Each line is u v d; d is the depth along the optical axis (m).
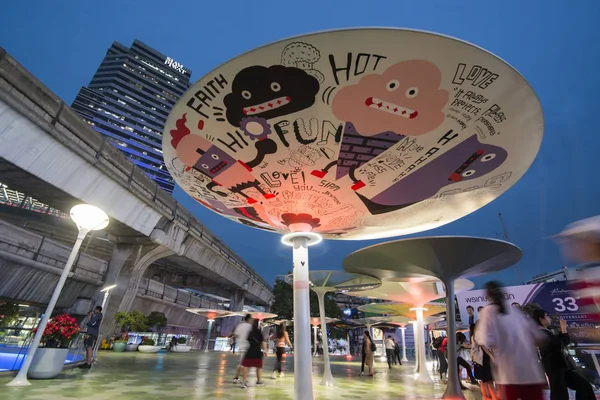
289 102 5.92
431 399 9.66
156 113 103.62
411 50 5.07
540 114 6.36
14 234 19.70
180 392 9.39
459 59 5.20
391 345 23.36
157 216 28.69
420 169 7.61
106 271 28.31
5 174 19.39
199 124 6.69
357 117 6.11
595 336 12.99
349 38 4.91
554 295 14.55
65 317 10.84
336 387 12.14
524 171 8.09
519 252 10.73
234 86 5.75
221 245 41.38
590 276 2.87
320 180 7.97
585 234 2.86
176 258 36.06
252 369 18.30
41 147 18.61
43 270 21.59
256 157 7.32
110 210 24.31
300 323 8.98
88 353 13.21
